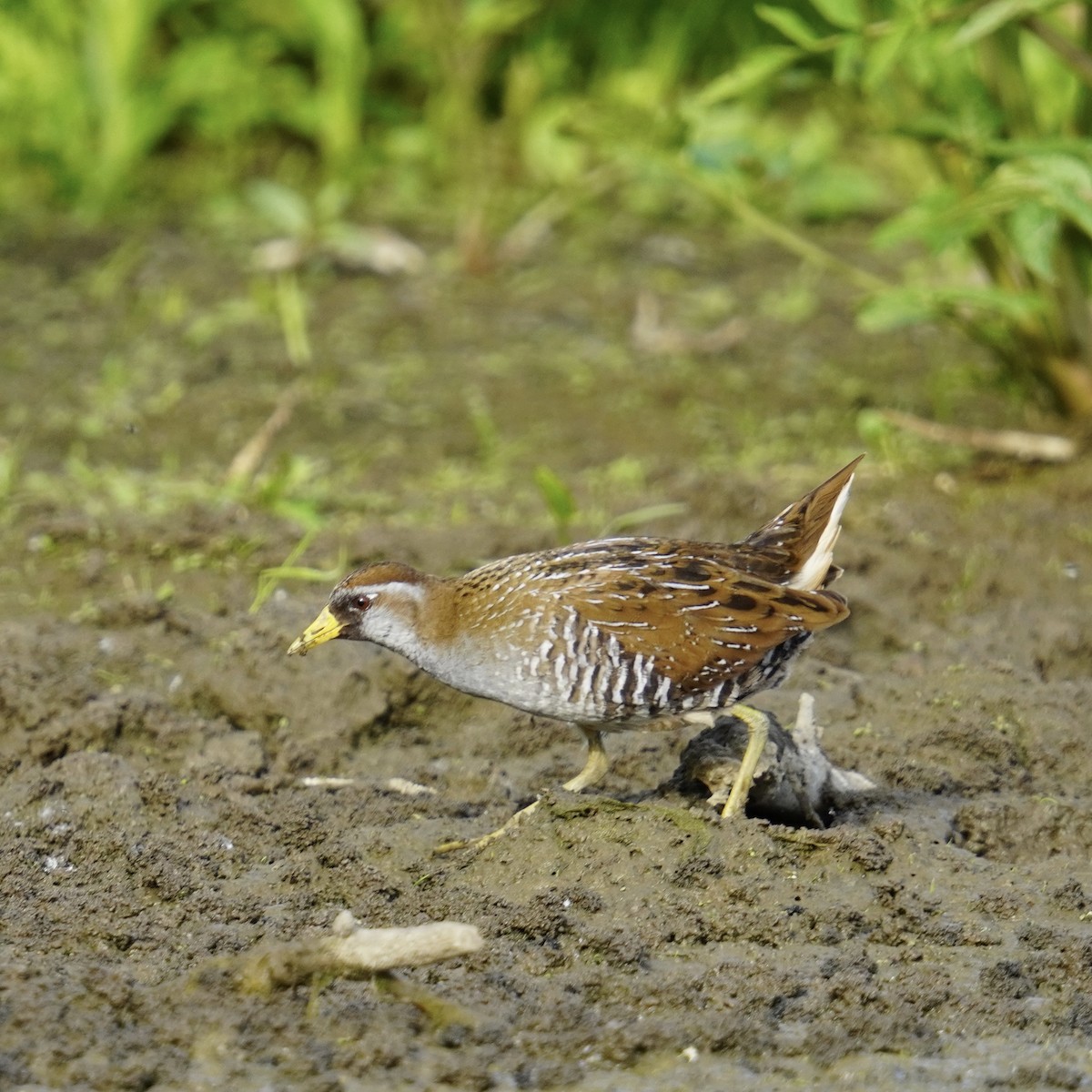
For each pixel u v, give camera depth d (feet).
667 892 26.58
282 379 50.19
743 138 42.73
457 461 45.85
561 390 50.19
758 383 50.90
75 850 27.78
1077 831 28.86
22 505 41.14
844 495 29.99
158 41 64.44
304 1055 22.54
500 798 30.17
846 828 27.71
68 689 32.40
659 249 60.08
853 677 34.60
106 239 58.54
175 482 43.04
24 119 61.05
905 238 39.63
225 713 33.40
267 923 25.73
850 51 37.96
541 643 27.99
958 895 26.91
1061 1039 23.77
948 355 53.01
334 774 31.58
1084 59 39.32
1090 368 44.98
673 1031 23.31
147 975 24.30
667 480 44.06
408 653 29.07
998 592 38.14
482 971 24.66
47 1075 22.07
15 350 51.03
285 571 36.22
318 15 60.90
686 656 27.91
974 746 31.58
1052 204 36.81
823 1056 23.24
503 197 62.54
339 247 56.80
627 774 31.37
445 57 60.13
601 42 65.46
